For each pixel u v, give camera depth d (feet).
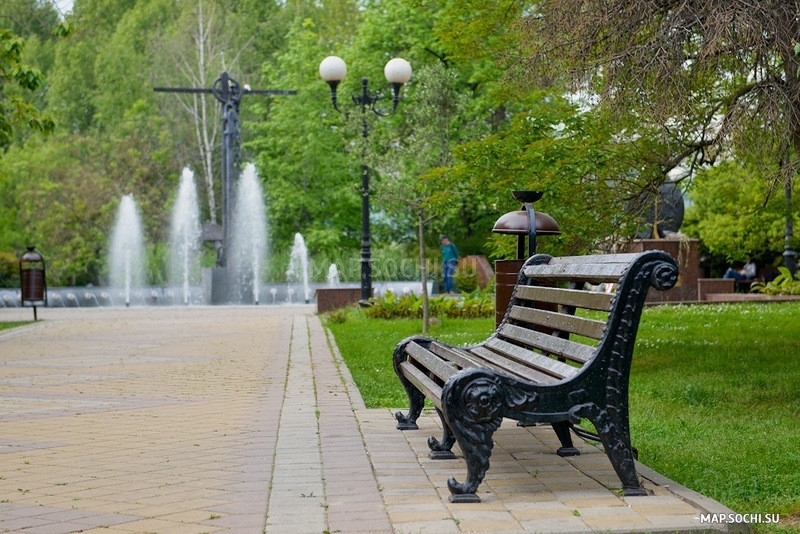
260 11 177.47
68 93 170.09
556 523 12.76
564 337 17.76
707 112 32.32
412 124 57.98
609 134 33.81
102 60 164.45
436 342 20.80
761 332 43.52
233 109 110.93
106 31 175.63
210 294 109.70
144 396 27.84
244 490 15.07
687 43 25.89
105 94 162.81
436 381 17.70
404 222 138.31
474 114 95.40
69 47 170.60
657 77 25.85
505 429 21.04
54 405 26.07
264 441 19.58
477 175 38.22
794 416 22.43
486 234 124.98
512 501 14.15
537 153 35.40
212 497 14.64
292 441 19.51
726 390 26.16
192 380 31.83
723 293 74.49
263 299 111.14
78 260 134.92
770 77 25.35
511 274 25.26
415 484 15.40
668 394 25.91
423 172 53.88
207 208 159.12
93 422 22.88
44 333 59.77
